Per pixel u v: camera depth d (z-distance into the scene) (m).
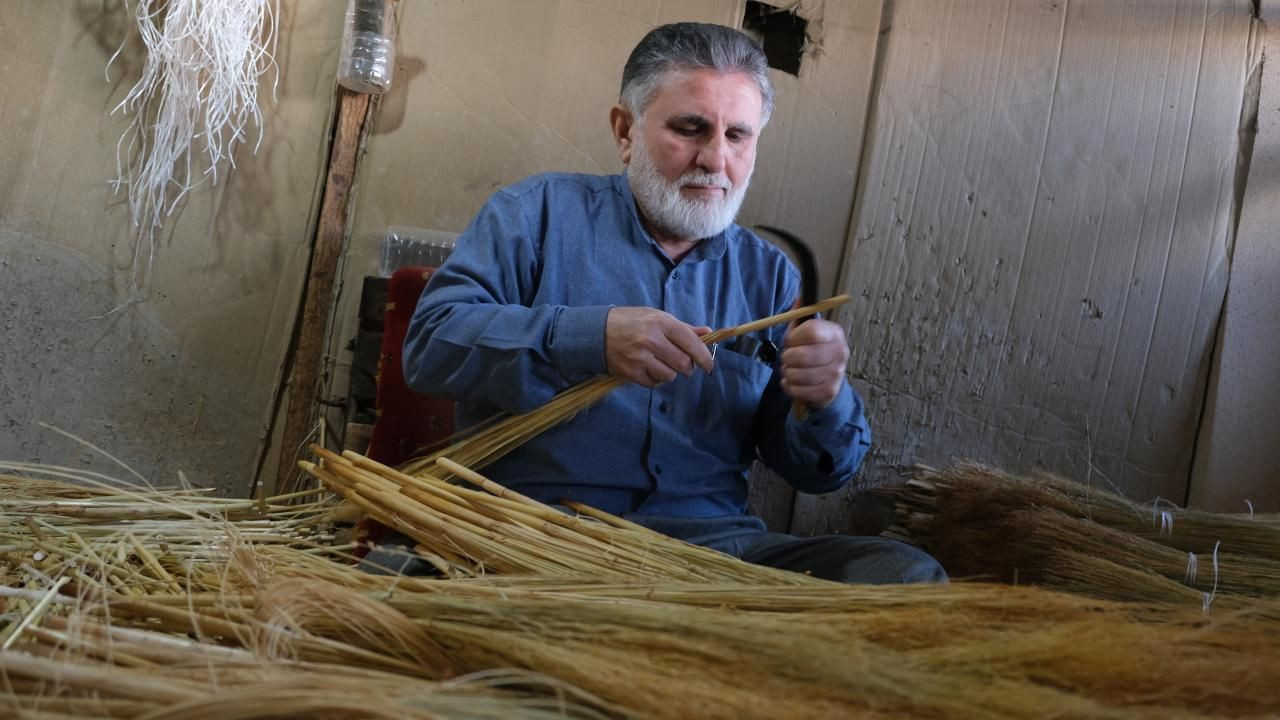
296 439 2.65
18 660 0.98
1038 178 2.98
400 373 2.27
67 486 1.93
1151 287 3.03
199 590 1.47
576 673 1.04
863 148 2.91
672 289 1.98
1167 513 2.38
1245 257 3.06
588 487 1.88
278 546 1.74
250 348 2.68
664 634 1.11
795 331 1.76
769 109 2.02
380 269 2.67
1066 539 2.26
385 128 2.72
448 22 2.75
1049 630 1.06
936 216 2.94
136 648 1.11
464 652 1.16
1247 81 3.06
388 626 1.17
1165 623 1.14
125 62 2.61
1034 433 2.98
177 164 2.64
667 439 1.88
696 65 1.90
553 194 1.99
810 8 2.89
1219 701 0.96
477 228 1.94
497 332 1.75
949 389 2.95
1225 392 3.03
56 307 2.58
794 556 1.79
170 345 2.64
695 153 1.91
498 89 2.77
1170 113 3.04
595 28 2.81
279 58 2.70
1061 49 2.99
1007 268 2.97
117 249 2.61
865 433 1.97
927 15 2.93
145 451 2.63
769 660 1.04
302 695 0.94
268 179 2.69
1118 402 3.01
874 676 0.97
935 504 2.69
